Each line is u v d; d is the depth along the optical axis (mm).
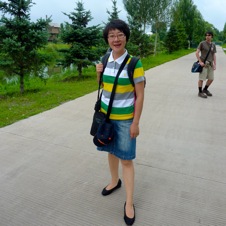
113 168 2693
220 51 35906
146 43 18062
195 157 3611
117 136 2338
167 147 3896
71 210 2537
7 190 2812
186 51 34406
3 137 4156
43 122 4875
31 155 3580
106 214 2498
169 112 5609
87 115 5320
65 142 4008
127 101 2254
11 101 6582
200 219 2447
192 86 8539
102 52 10500
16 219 2402
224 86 8680
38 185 2912
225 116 5445
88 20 10141
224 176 3154
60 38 10297
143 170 3246
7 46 6840
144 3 22828
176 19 30469
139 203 2648
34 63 7645
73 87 8320
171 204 2645
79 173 3166
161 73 11500
